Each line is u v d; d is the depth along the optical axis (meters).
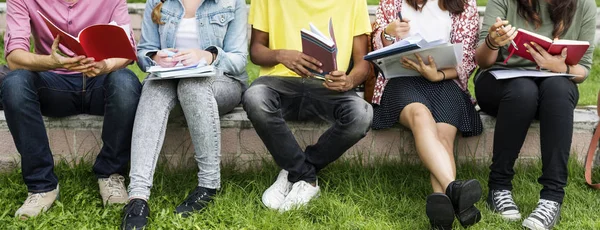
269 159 3.54
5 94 2.93
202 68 2.98
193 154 3.52
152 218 2.96
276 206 3.13
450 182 2.88
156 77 2.99
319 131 3.50
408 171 3.52
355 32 3.34
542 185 3.18
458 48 3.12
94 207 3.08
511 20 3.39
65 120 3.41
